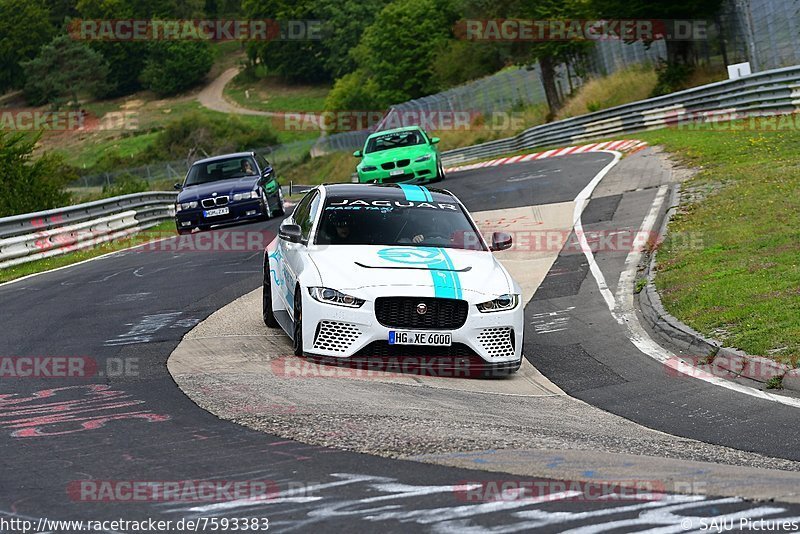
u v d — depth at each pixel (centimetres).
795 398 2736
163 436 2175
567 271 4994
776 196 5775
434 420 2366
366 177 9594
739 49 13425
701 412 2631
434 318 2995
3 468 1950
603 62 19175
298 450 2025
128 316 4178
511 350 3097
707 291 3975
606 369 3222
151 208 10150
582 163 9825
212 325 3853
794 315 3406
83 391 2747
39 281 5716
